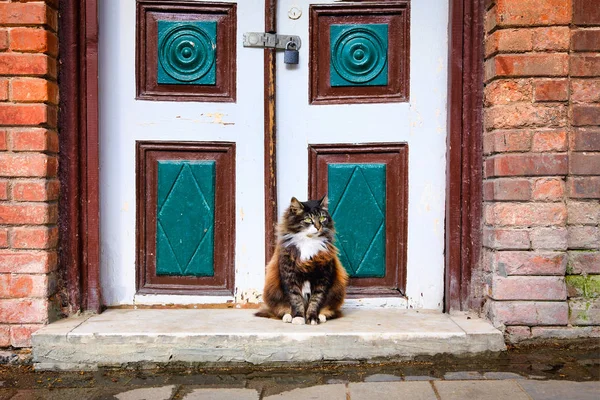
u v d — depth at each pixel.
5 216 3.21
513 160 3.26
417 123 3.72
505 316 3.29
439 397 2.69
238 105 3.74
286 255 3.38
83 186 3.52
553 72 3.24
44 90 3.21
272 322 3.38
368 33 3.75
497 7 3.27
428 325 3.31
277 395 2.75
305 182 3.78
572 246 3.33
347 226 3.78
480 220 3.54
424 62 3.70
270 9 3.69
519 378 2.91
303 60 3.75
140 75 3.70
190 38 3.72
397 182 3.76
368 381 2.92
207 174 3.75
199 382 2.95
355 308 3.75
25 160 3.21
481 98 3.51
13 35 3.19
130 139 3.70
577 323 3.30
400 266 3.77
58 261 3.44
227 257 3.79
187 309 3.71
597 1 3.24
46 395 2.79
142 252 3.74
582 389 2.76
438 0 3.68
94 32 3.49
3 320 3.23
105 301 3.71
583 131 3.27
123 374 3.08
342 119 3.76
